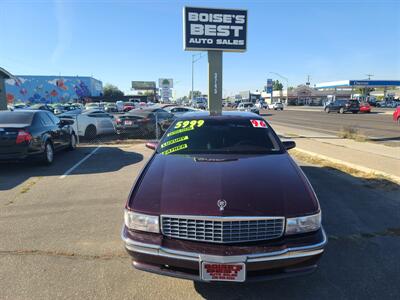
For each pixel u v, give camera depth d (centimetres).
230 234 257
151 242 262
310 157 873
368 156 873
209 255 248
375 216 459
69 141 1000
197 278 254
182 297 281
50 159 819
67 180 664
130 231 276
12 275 313
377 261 339
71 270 322
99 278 308
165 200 278
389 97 7594
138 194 293
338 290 290
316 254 259
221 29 1130
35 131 745
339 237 394
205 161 360
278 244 257
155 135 1396
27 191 588
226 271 248
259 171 328
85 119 1347
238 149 403
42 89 7219
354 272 319
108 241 385
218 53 1160
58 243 380
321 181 635
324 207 494
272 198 276
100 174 716
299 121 2486
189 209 265
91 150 1053
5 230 417
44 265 331
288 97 9138
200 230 260
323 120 2591
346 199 530
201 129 443
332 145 1091
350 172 705
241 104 4266
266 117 3081
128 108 4381
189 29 1112
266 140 423
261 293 287
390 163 778
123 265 331
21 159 711
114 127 1488
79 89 7575
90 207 502
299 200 277
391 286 296
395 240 386
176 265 257
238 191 285
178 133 439
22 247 370
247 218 256
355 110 3675
